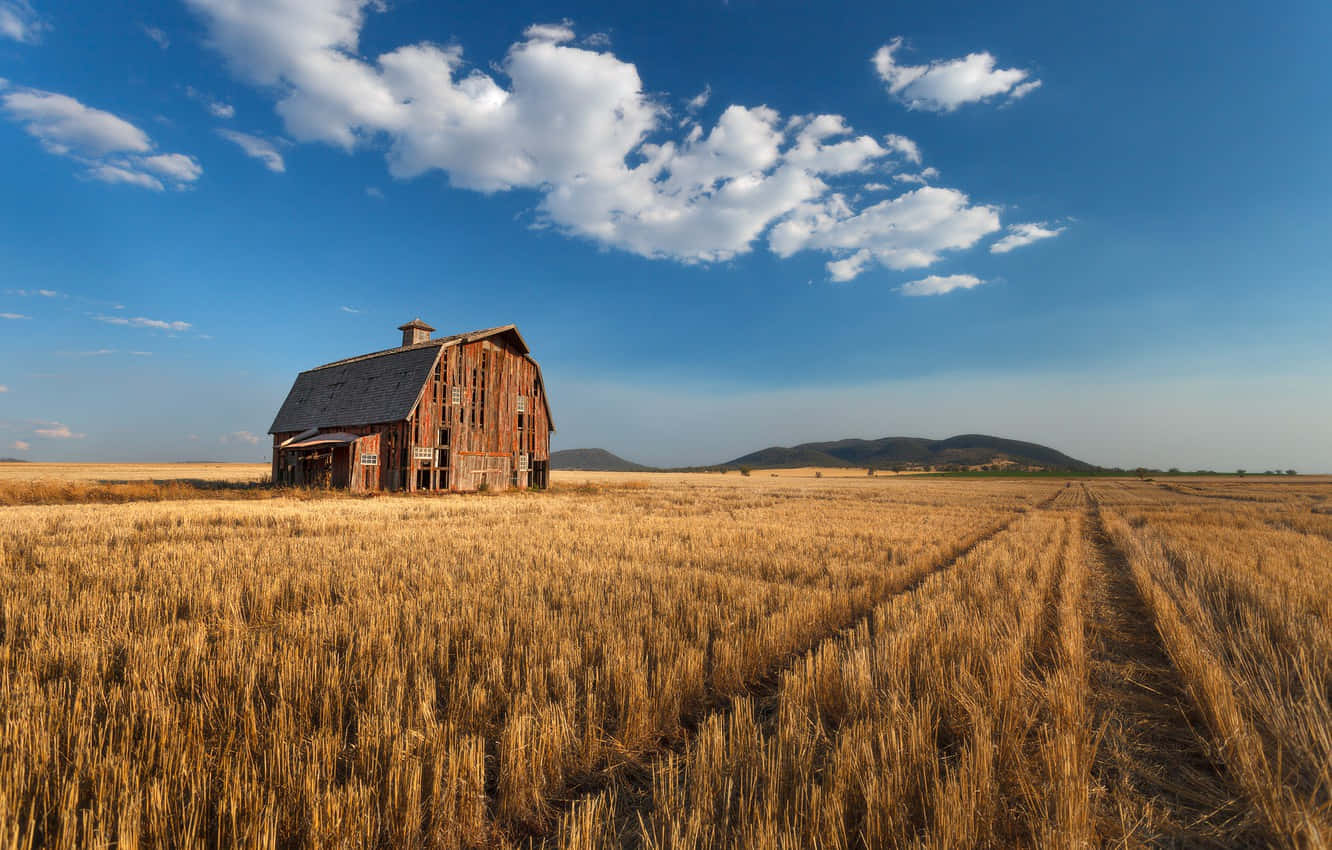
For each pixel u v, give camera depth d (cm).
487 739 445
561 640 630
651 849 310
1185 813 365
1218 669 534
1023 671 588
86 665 528
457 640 649
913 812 348
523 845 343
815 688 519
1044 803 345
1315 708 445
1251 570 1103
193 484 3759
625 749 445
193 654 546
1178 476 12694
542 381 4256
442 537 1473
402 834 326
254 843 299
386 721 409
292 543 1333
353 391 3806
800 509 2808
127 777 336
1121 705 539
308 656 574
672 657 596
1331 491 5512
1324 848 294
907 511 2764
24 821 325
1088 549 1644
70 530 1488
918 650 619
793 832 317
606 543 1416
